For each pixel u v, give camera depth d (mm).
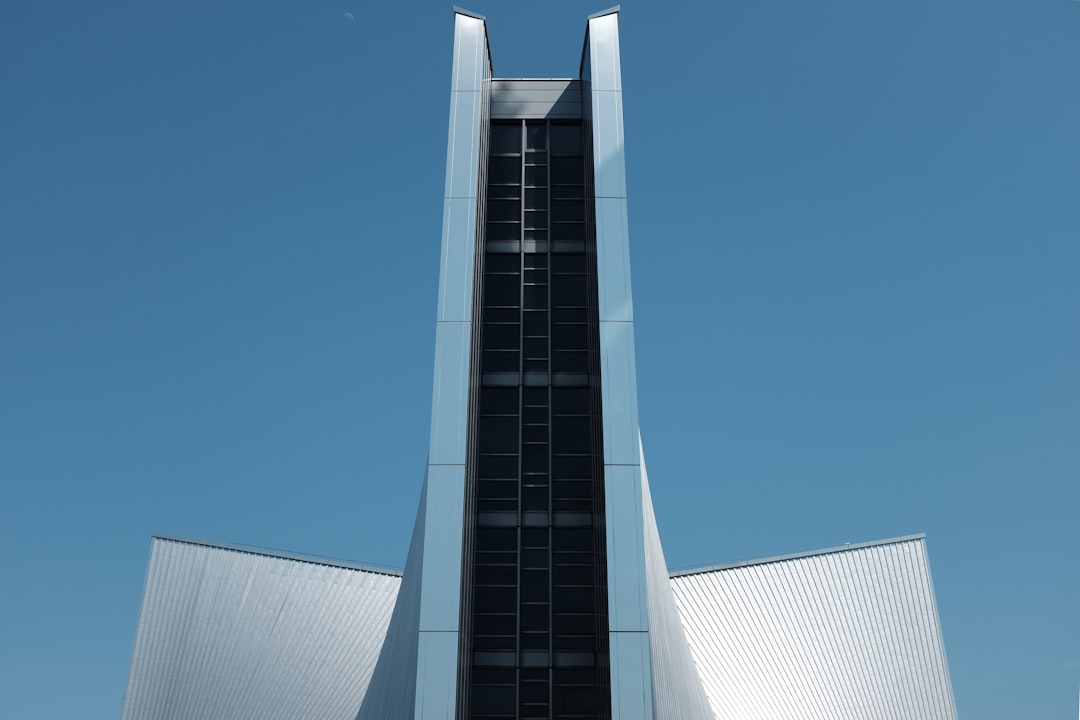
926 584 49594
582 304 27031
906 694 46750
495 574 24641
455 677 22203
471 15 28500
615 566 23172
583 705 23656
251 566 47906
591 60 27859
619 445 24172
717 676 45562
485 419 25938
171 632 46312
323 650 45469
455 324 25141
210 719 44094
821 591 48969
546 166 28438
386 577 48094
